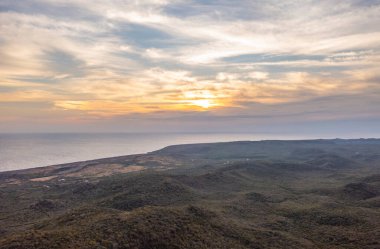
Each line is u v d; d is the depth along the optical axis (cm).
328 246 7338
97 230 6072
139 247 5747
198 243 6378
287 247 7031
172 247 5994
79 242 5444
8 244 5259
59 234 5756
